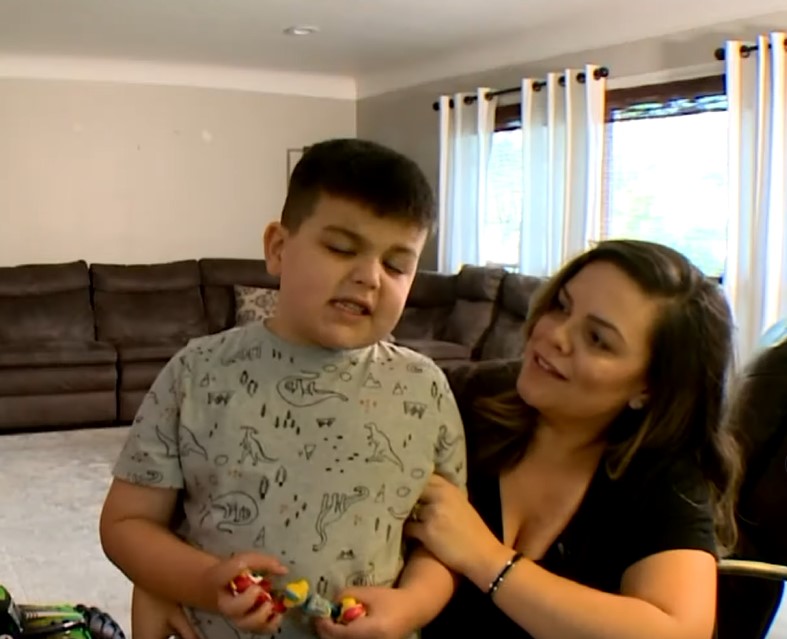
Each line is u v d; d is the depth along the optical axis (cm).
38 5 442
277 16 466
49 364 509
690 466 105
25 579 294
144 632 99
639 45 457
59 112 599
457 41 531
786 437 159
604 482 107
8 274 569
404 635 92
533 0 430
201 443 96
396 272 96
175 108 631
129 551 96
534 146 516
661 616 91
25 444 475
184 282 612
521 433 113
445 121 575
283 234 98
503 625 104
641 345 101
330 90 679
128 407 526
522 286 518
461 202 576
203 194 649
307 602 87
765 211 388
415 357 106
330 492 93
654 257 104
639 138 471
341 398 97
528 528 110
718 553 107
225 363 99
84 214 615
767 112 387
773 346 168
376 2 435
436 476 103
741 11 405
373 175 93
